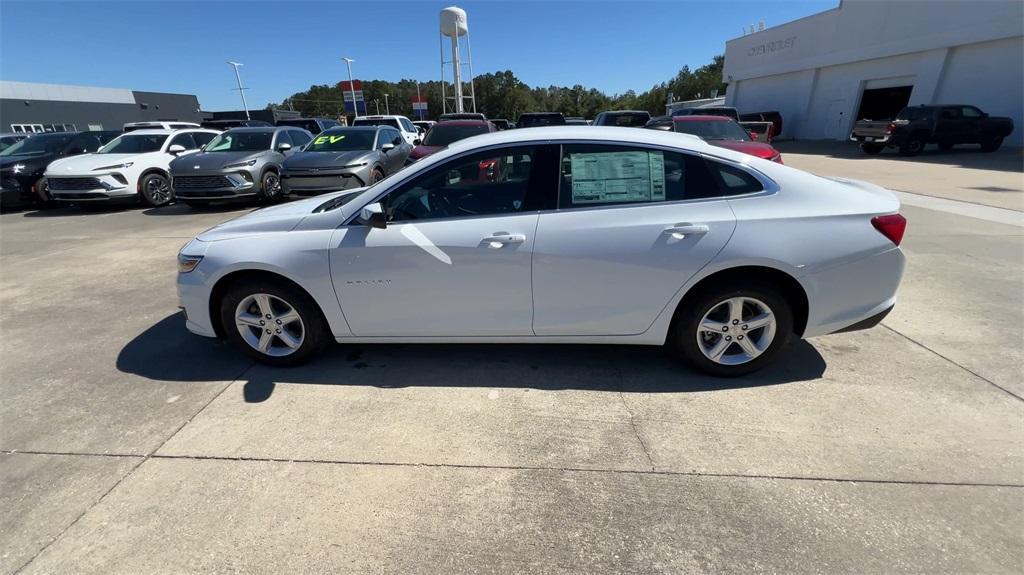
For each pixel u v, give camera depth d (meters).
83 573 1.96
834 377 3.21
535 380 3.27
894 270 2.99
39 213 10.70
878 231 2.94
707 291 3.00
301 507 2.26
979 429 2.68
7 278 5.87
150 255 6.79
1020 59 18.59
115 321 4.48
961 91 20.77
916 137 18.00
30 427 2.91
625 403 3.00
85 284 5.58
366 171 9.66
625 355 3.56
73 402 3.16
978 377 3.18
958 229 6.84
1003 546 1.98
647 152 3.04
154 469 2.53
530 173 3.09
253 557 2.02
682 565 1.94
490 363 3.49
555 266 2.98
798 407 2.92
